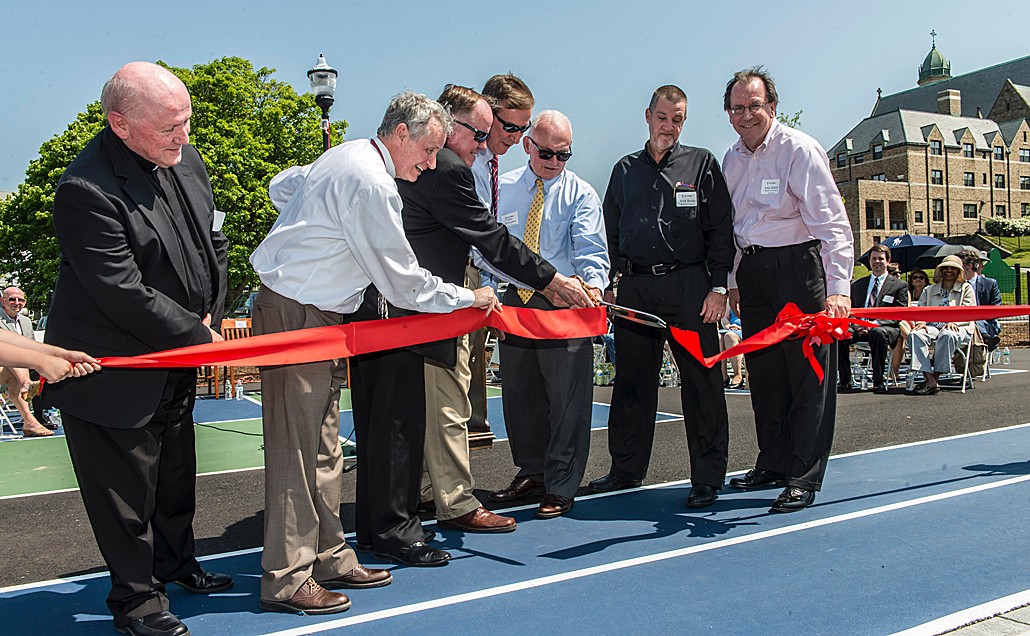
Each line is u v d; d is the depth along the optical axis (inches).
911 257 1027.9
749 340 180.5
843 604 130.6
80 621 132.7
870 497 199.6
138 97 112.9
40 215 1175.0
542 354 191.9
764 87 189.2
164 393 129.1
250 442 329.1
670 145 193.6
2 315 401.1
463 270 164.4
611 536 172.9
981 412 346.0
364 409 164.1
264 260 137.4
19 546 181.3
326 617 131.0
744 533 172.4
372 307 155.3
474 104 165.9
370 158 134.6
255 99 1359.5
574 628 123.6
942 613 125.8
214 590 144.9
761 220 195.8
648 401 213.5
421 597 138.7
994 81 3944.4
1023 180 3513.8
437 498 181.2
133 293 114.8
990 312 194.2
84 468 120.8
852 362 479.2
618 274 208.4
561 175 196.5
